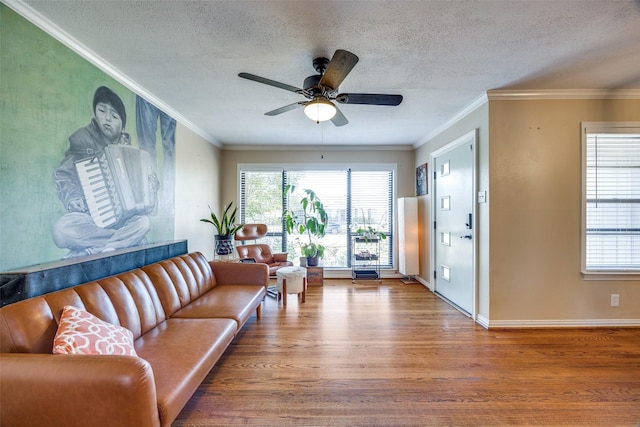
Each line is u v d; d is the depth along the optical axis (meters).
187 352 1.57
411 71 2.34
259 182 4.99
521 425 1.54
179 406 1.26
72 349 1.21
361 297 3.84
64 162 1.82
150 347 1.63
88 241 2.00
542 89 2.70
